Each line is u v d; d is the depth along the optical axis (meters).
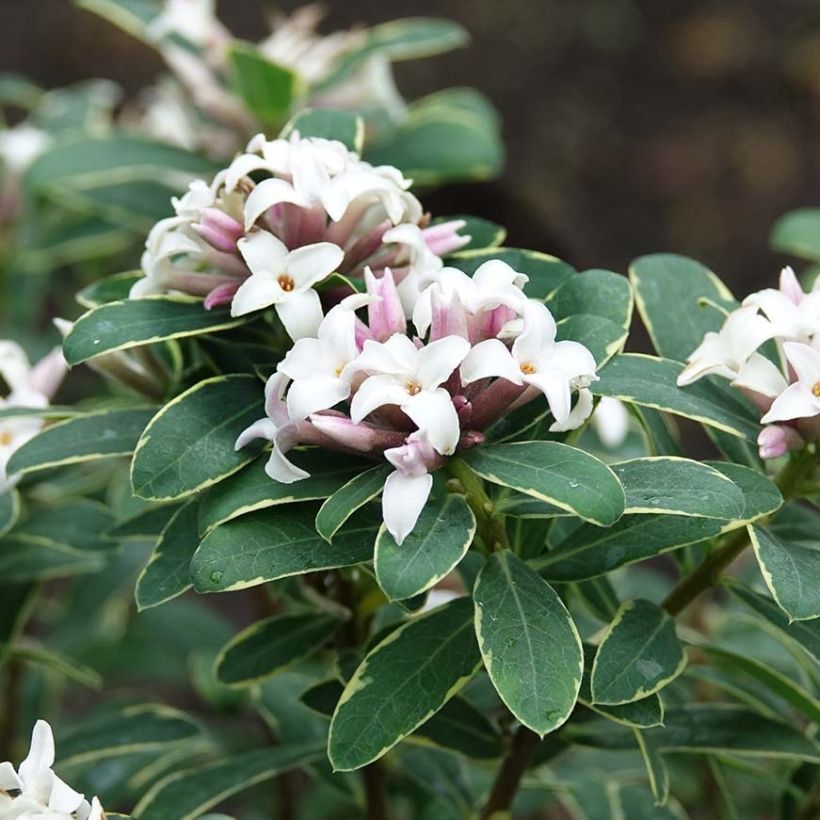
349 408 0.41
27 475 0.49
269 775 0.47
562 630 0.40
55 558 0.50
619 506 0.39
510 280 0.40
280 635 0.46
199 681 0.59
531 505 0.42
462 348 0.39
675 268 0.46
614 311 0.43
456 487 0.41
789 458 0.43
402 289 0.42
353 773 0.51
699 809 0.59
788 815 0.49
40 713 0.58
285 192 0.41
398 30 0.58
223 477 0.41
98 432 0.44
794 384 0.41
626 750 0.46
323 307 0.42
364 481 0.40
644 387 0.42
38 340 0.67
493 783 0.49
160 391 0.46
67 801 0.40
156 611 0.65
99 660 0.66
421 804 0.53
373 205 0.43
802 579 0.40
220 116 0.58
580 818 0.51
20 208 0.64
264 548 0.40
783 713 0.48
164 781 0.47
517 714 0.39
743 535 0.44
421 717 0.41
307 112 0.46
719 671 0.51
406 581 0.39
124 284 0.46
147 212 0.59
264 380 0.42
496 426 0.42
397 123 0.58
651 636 0.42
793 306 0.42
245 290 0.41
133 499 0.54
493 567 0.41
